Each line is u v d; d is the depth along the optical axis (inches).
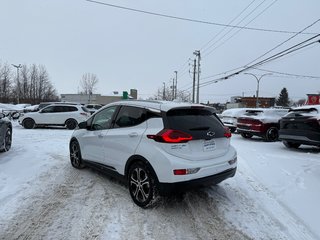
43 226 150.4
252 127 502.3
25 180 223.9
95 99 2866.6
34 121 673.0
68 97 2864.2
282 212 172.4
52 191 201.6
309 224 154.7
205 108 187.0
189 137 164.2
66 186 212.8
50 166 271.0
